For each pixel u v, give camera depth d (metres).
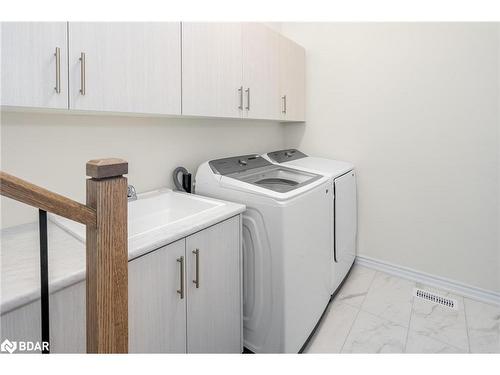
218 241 1.40
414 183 2.37
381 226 2.57
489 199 2.07
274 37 2.24
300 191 1.60
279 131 3.03
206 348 1.37
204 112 1.64
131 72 1.28
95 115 1.53
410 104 2.32
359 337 1.80
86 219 0.62
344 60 2.61
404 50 2.30
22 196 0.53
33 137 1.30
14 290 0.77
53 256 0.98
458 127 2.13
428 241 2.35
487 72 1.99
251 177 1.97
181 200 1.76
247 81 1.96
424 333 1.82
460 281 2.23
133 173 1.74
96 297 0.66
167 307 1.16
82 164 1.49
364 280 2.47
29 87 0.98
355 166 2.65
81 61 1.10
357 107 2.58
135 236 1.11
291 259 1.53
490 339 1.75
